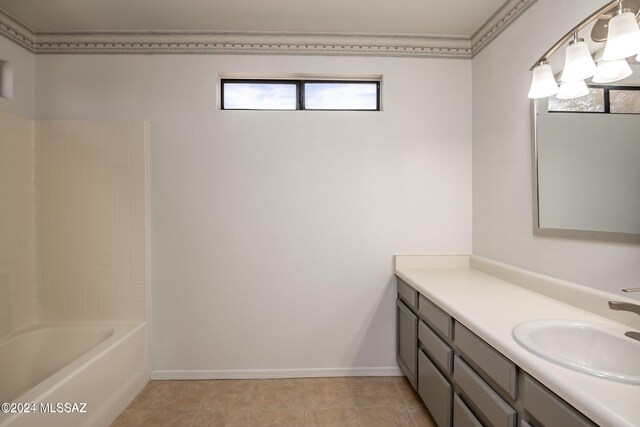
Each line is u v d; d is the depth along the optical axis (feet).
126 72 7.59
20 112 7.27
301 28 7.50
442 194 7.86
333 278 7.81
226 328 7.72
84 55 7.59
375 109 8.05
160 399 6.90
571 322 4.01
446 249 7.88
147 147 7.58
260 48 7.70
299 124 7.72
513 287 5.91
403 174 7.83
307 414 6.39
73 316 7.57
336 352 7.84
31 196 7.46
